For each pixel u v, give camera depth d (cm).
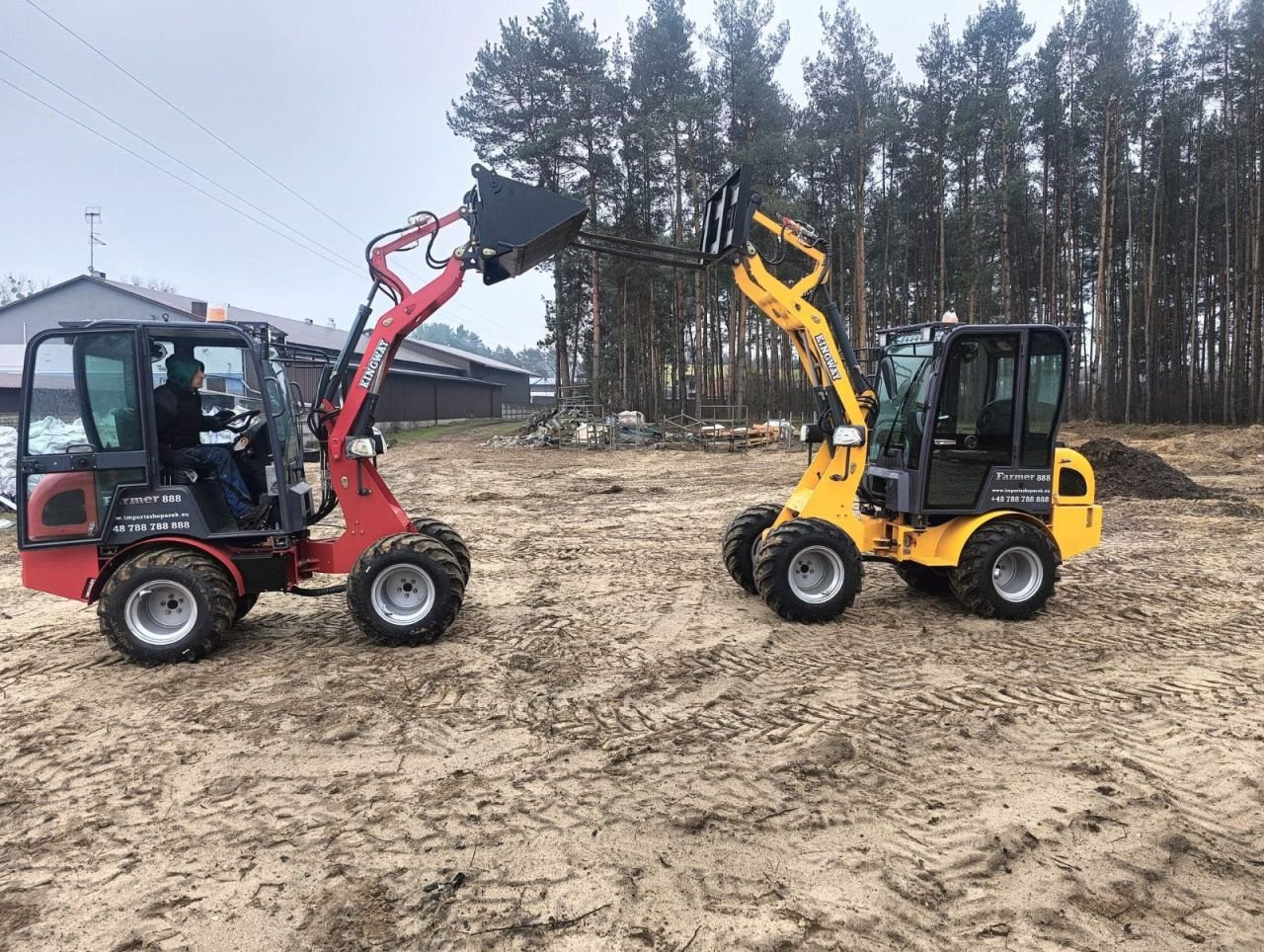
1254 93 2912
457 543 644
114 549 545
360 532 600
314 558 601
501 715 452
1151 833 326
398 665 536
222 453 573
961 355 613
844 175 3356
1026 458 633
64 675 522
